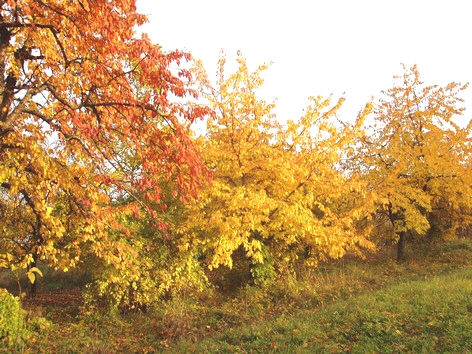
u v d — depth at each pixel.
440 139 15.61
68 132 6.72
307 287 11.34
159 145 6.68
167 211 11.09
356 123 11.30
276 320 8.75
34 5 5.74
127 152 8.92
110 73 6.64
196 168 6.67
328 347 6.54
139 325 9.70
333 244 11.23
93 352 7.81
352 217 12.17
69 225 8.27
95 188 7.38
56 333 8.95
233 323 9.36
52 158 6.98
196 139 9.85
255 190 10.96
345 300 10.02
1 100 6.39
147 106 6.52
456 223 17.58
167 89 6.33
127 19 5.96
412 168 15.45
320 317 8.27
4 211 8.30
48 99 7.30
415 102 16.08
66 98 6.91
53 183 7.41
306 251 15.34
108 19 5.73
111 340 8.75
